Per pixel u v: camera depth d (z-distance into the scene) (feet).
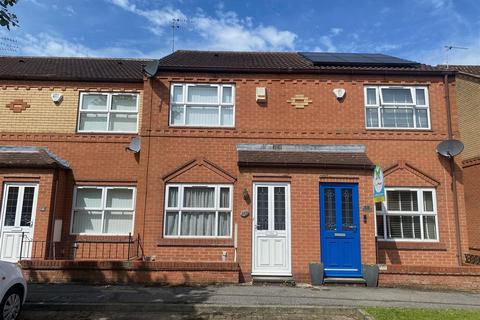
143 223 38.91
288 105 42.24
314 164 37.17
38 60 53.47
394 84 42.52
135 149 42.70
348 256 35.99
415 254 38.60
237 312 26.00
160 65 42.24
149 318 24.76
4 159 40.42
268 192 37.27
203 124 42.09
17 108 44.52
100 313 25.71
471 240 50.98
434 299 29.14
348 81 42.70
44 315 25.29
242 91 42.52
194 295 29.09
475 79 55.42
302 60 49.03
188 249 38.17
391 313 24.25
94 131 44.39
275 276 35.35
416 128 41.57
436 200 40.01
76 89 45.19
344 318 25.12
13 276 22.91
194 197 39.96
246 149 40.52
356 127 41.65
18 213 39.19
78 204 42.98
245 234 36.01
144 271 33.45
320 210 36.86
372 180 37.24
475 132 55.01
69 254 41.16
